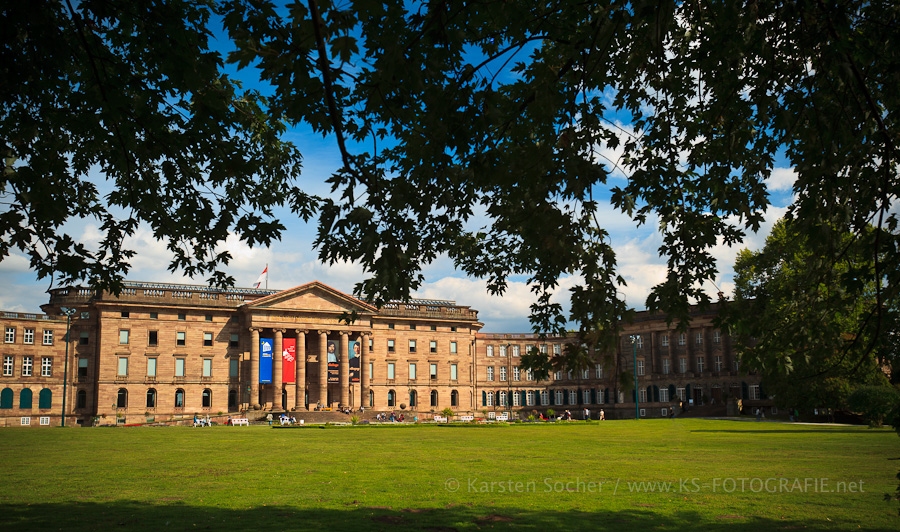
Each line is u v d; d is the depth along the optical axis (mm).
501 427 55844
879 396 43062
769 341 9617
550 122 7496
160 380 82188
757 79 8992
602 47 7090
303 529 11656
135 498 15453
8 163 8531
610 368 6770
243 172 10055
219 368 85750
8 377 73812
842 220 8578
